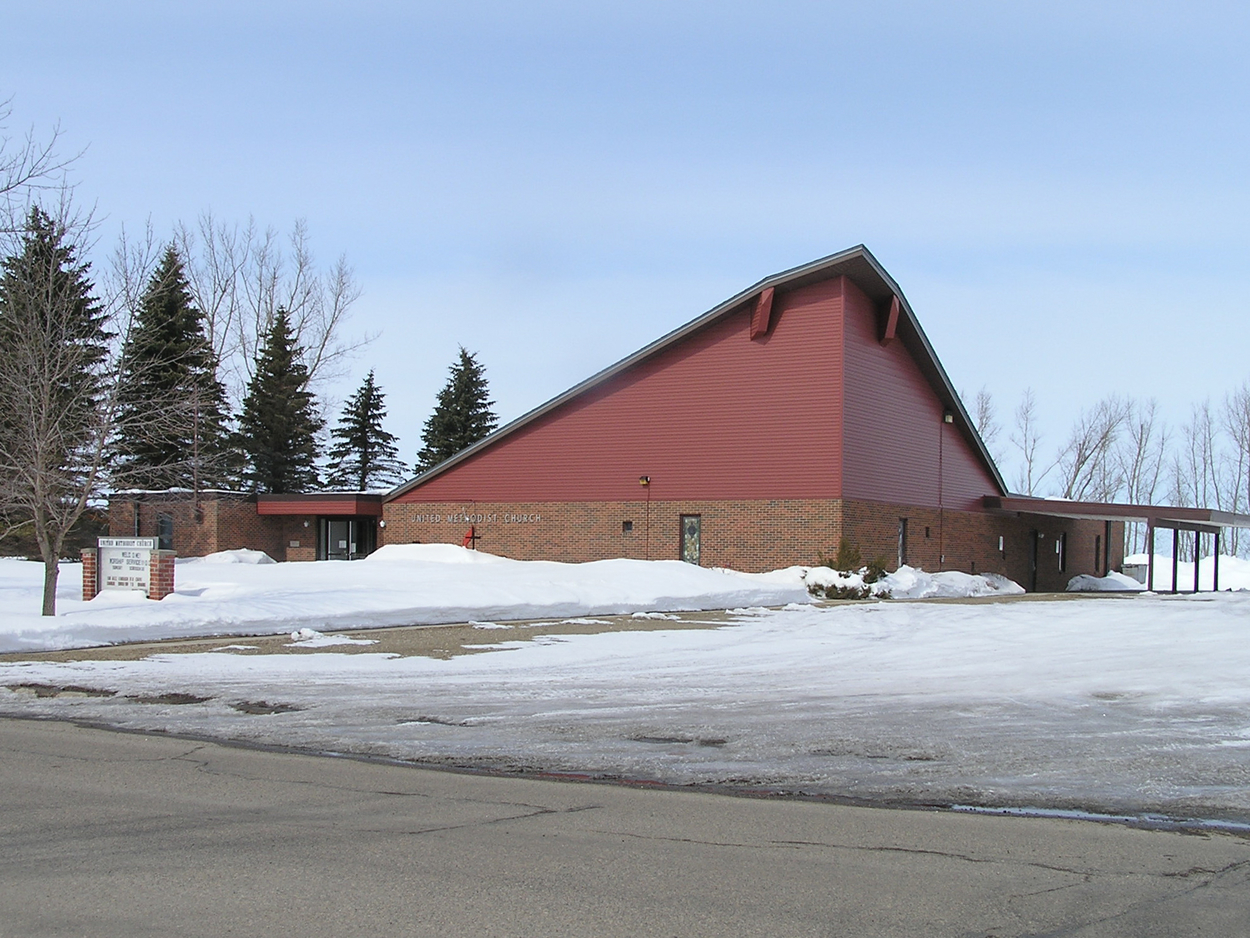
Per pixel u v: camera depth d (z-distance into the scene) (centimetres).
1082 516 4744
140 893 580
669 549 3534
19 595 2439
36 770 899
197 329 4584
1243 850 688
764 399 3425
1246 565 6806
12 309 2267
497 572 3136
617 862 646
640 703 1240
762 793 832
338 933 524
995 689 1355
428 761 943
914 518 3822
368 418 7288
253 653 1683
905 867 643
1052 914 561
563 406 3756
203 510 4247
